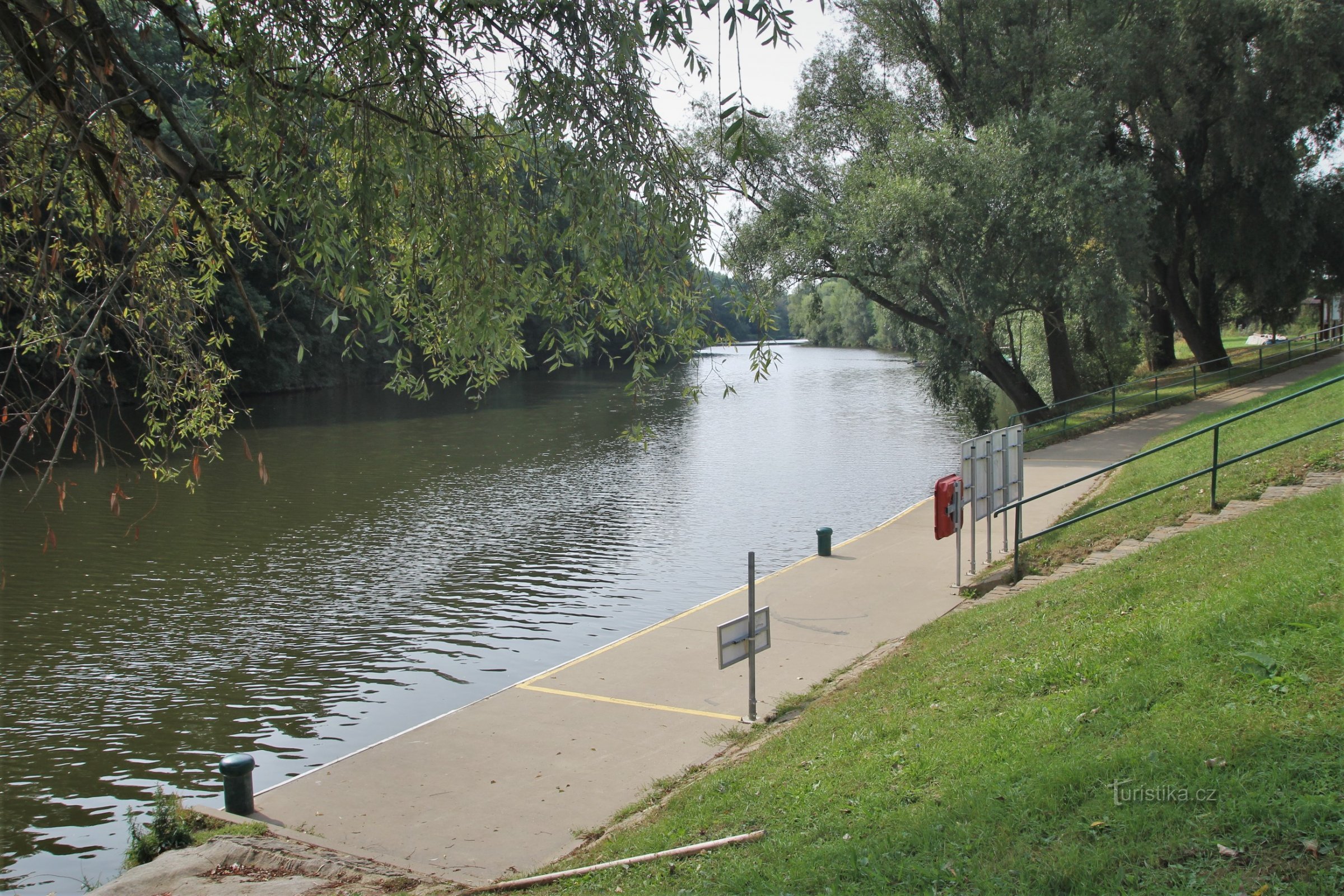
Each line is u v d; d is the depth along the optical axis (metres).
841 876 5.17
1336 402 15.62
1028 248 27.38
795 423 45.41
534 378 78.94
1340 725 5.04
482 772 9.11
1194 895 4.03
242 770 8.33
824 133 31.78
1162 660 6.71
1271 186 33.19
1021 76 30.56
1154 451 12.38
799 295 30.59
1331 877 3.90
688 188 7.67
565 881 6.41
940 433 40.47
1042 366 40.78
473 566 19.98
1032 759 5.95
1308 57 30.05
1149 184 27.59
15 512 25.33
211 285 8.29
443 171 7.34
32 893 8.27
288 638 15.34
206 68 7.14
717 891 5.43
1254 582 7.34
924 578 14.81
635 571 19.52
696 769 8.72
